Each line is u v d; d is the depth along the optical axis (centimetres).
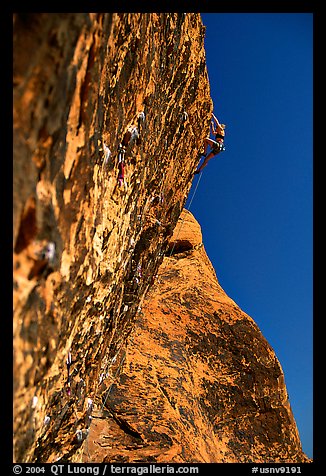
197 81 671
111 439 537
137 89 358
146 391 659
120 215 391
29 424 230
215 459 628
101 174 285
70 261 242
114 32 246
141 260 631
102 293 369
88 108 220
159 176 624
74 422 357
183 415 659
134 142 381
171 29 457
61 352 271
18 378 199
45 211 192
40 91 169
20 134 167
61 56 174
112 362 625
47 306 218
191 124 741
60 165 202
